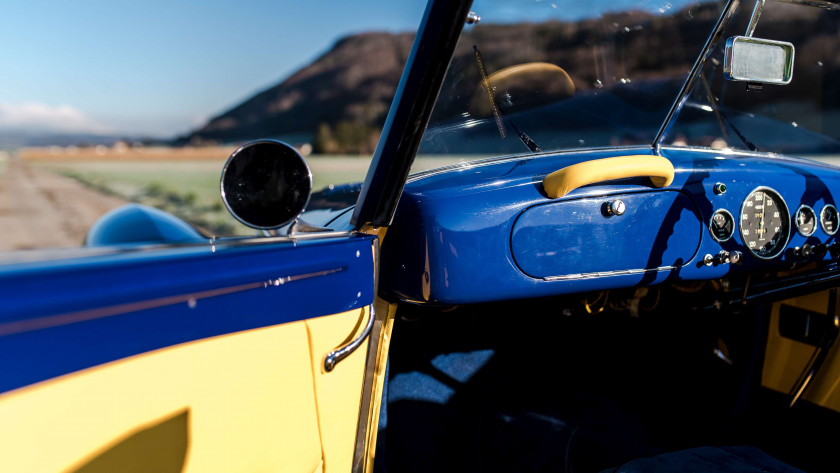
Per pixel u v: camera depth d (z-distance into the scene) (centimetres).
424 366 191
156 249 75
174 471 73
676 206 135
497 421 175
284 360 85
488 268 117
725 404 192
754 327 188
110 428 67
